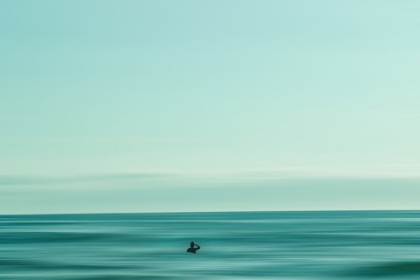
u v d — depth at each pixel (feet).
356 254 230.48
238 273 184.85
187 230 402.11
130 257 226.79
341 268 194.49
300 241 290.97
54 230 412.57
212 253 237.45
